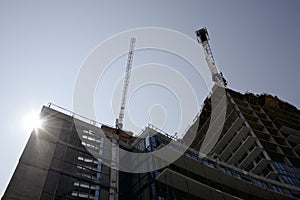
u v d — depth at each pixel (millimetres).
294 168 71188
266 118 91062
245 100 97875
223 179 53250
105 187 43188
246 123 82125
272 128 84438
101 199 41000
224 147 83688
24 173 38125
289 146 78750
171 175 43688
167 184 42750
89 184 42125
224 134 86438
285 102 101688
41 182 38188
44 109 49625
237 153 77062
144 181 44344
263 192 56344
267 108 96250
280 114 94625
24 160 39656
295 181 66000
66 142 46594
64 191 38938
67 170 42031
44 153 42312
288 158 74312
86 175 43375
